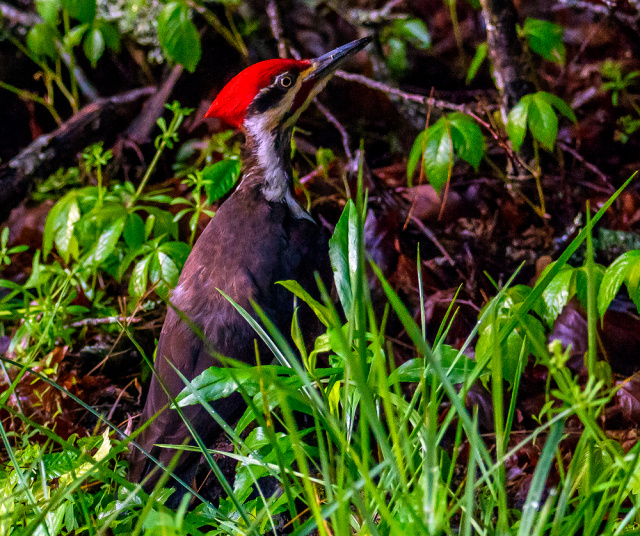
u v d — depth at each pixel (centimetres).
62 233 842
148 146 1146
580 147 1073
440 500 340
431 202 974
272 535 602
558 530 369
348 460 427
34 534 444
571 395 357
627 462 389
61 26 1213
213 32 1170
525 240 934
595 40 1173
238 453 470
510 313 567
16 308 866
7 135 1246
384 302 855
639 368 749
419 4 1277
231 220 704
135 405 788
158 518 353
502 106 923
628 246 882
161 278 776
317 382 448
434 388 371
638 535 374
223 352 641
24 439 556
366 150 1141
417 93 1191
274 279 673
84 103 1260
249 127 736
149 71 1214
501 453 370
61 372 797
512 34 881
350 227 438
